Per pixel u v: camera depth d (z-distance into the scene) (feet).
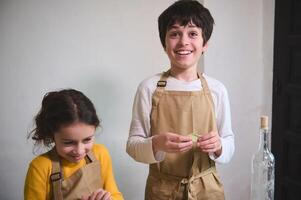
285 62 4.81
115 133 4.45
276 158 5.12
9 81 4.02
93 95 4.29
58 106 2.64
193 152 3.19
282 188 5.09
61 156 2.81
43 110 2.73
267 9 5.00
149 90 3.35
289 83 4.82
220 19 4.69
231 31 4.80
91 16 4.14
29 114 4.12
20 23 3.94
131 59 4.38
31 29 3.98
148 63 4.46
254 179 2.82
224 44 4.78
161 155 3.14
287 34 4.73
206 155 3.25
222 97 3.41
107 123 4.40
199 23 3.19
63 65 4.13
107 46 4.25
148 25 4.38
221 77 4.84
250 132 5.26
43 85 4.10
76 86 4.21
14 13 3.91
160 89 3.32
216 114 3.41
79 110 2.61
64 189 2.77
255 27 5.01
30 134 3.92
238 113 5.10
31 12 3.95
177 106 3.24
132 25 4.32
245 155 5.28
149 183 3.37
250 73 5.09
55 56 4.09
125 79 4.39
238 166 5.25
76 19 4.09
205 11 3.27
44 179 2.74
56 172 2.76
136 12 4.31
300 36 4.51
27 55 4.02
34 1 3.94
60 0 4.01
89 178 2.88
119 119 4.44
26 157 4.20
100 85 4.30
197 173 3.22
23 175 4.23
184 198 3.18
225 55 4.81
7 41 3.94
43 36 4.02
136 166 4.61
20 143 4.16
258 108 5.26
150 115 3.33
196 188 3.19
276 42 4.91
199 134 3.24
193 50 3.23
